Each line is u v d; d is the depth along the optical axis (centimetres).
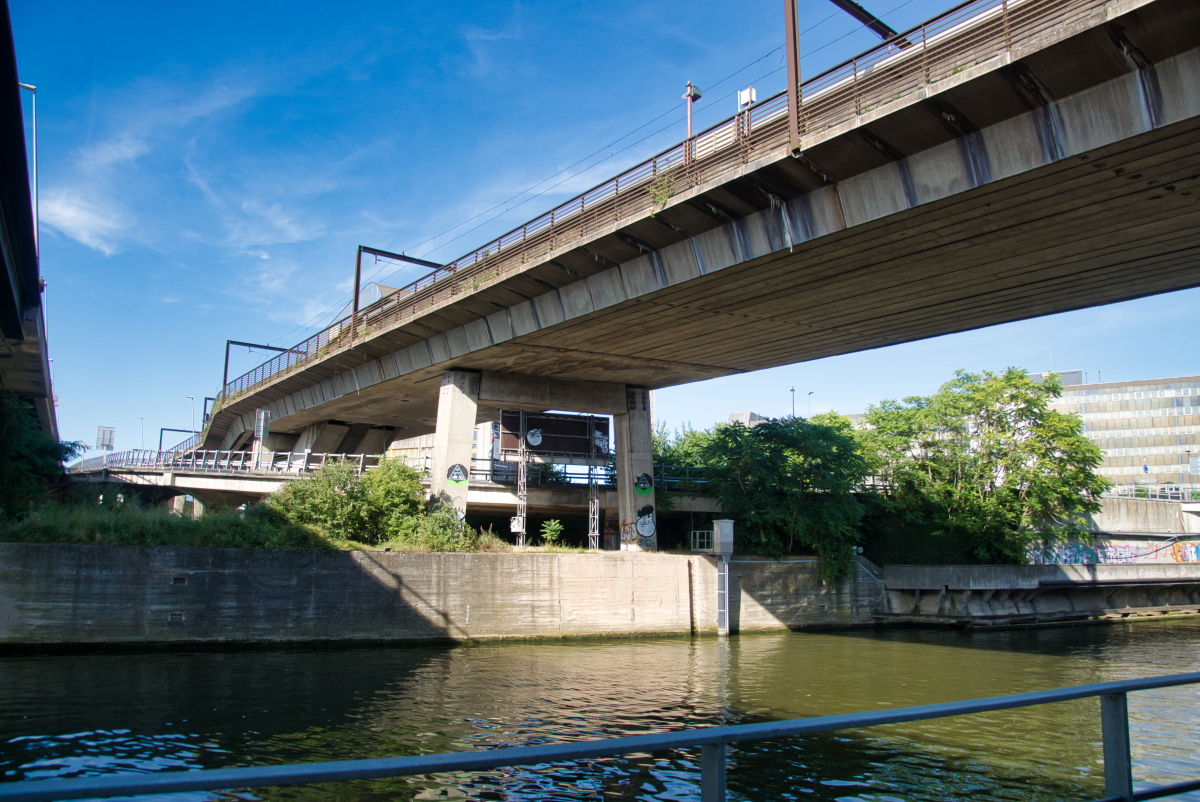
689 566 4372
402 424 6431
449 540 3906
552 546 4338
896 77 2220
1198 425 12362
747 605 4497
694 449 6338
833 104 2352
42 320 3916
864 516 5453
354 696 2231
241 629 3238
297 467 5288
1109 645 3941
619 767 1619
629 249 3044
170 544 3200
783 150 2392
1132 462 12769
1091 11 1817
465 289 3641
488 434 8931
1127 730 488
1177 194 2169
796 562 4734
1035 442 5250
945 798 1410
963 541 5316
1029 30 1967
